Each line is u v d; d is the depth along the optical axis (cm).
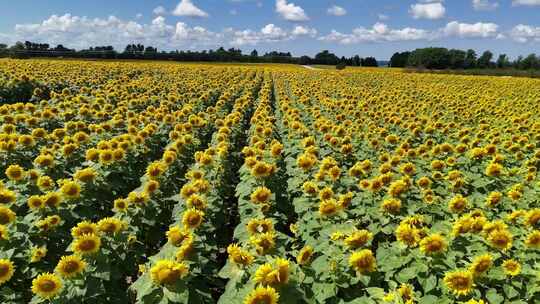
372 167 1213
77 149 1229
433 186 1063
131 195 839
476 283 562
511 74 7750
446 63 10044
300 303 534
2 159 1134
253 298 463
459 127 1825
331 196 809
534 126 1703
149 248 893
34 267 691
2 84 2547
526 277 570
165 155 1123
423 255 582
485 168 1191
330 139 1416
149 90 2820
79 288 569
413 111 2264
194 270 571
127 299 654
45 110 1666
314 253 671
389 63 11581
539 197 984
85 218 843
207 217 816
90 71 3909
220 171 1076
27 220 764
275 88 4106
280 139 1659
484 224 648
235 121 1714
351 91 3338
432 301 532
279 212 902
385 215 792
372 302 502
